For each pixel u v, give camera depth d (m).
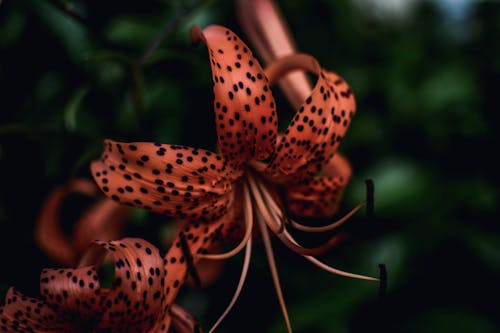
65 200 0.55
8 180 0.53
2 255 0.53
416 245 0.58
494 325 0.57
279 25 0.49
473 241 0.58
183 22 0.50
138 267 0.41
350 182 0.59
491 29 0.72
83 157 0.48
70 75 0.53
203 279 0.53
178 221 0.50
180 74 0.54
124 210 0.51
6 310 0.43
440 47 0.72
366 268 0.57
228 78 0.42
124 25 0.54
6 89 0.53
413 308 0.58
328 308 0.55
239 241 0.46
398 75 0.64
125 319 0.41
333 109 0.44
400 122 0.63
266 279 0.56
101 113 0.53
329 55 0.60
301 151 0.44
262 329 0.56
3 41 0.52
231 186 0.44
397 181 0.60
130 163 0.42
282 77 0.46
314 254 0.45
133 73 0.49
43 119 0.53
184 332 0.44
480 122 0.64
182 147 0.42
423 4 0.74
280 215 0.46
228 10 0.54
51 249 0.51
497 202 0.61
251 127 0.43
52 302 0.42
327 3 0.59
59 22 0.53
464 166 0.64
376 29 0.67
